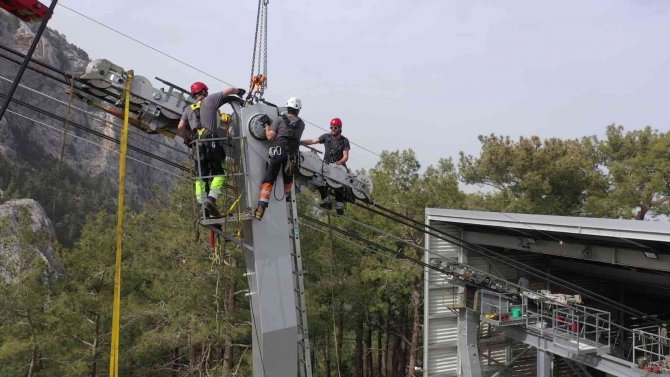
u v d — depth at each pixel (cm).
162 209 1948
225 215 597
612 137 2969
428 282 1759
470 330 1642
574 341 1384
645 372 1272
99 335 1673
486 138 2820
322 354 2770
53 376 1689
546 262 1981
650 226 1155
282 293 609
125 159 512
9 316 1544
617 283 2109
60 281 1634
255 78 630
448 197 2156
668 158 2712
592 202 2734
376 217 2167
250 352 1795
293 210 655
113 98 614
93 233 1748
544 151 2652
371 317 2852
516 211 2522
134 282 1850
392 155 2361
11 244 1567
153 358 2116
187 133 628
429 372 1741
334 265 2127
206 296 1645
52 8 435
